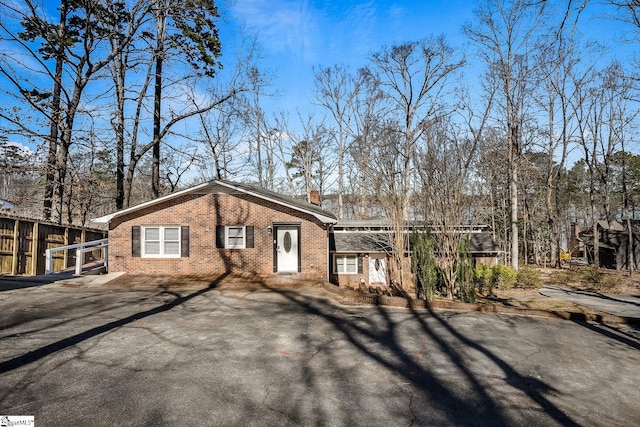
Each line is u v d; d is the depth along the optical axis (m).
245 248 15.81
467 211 15.79
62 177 19.22
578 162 54.31
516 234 23.66
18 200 21.23
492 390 5.61
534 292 17.66
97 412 4.37
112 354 6.27
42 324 7.84
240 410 4.59
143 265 15.48
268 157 39.75
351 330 8.45
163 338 7.24
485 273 17.88
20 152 18.45
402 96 35.22
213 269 15.66
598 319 10.89
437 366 6.46
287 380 5.57
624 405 5.41
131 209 15.29
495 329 9.19
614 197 44.22
